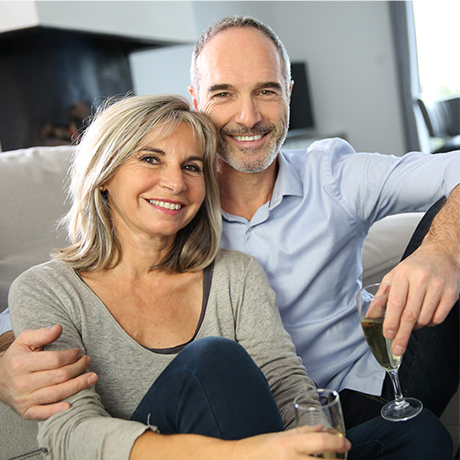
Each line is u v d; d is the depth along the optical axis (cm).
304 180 161
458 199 125
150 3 474
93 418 97
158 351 121
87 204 126
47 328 102
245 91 148
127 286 127
